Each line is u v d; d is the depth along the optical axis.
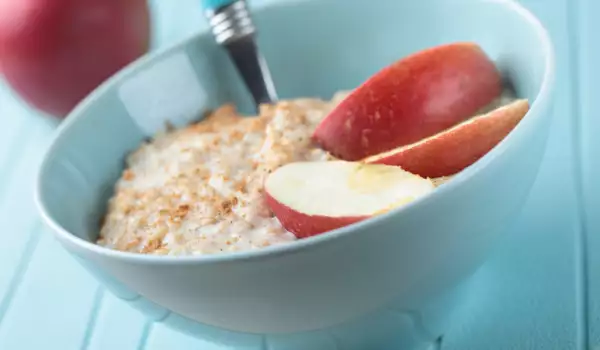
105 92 0.46
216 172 0.43
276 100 0.48
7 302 0.48
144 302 0.37
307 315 0.35
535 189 0.46
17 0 0.56
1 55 0.57
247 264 0.33
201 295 0.35
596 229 0.43
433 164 0.39
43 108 0.60
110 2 0.58
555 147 0.48
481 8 0.44
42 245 0.51
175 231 0.41
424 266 0.35
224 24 0.47
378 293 0.35
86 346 0.45
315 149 0.43
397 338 0.38
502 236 0.38
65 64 0.57
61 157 0.44
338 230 0.33
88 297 0.47
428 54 0.42
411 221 0.33
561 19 0.55
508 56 0.43
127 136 0.47
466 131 0.38
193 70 0.48
